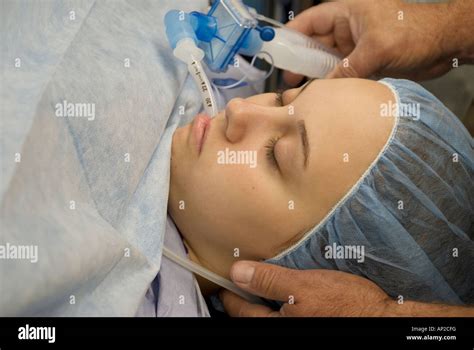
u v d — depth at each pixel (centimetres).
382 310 79
